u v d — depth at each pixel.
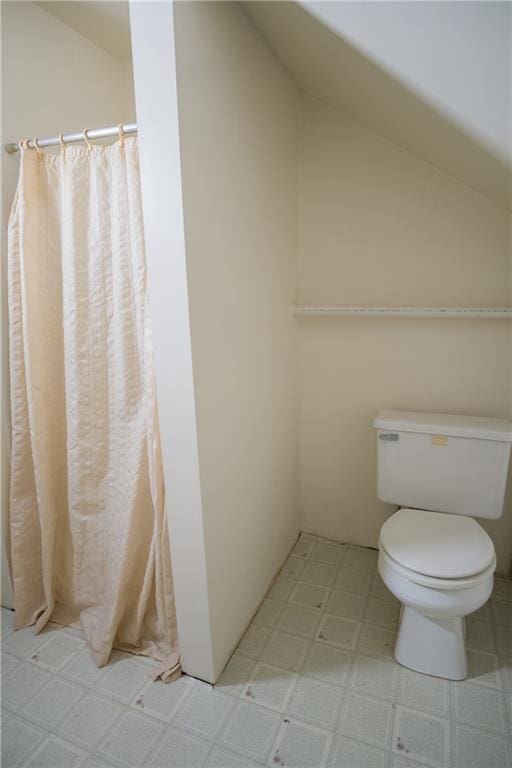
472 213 1.75
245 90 1.43
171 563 1.41
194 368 1.22
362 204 1.91
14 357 1.55
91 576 1.66
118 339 1.43
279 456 1.98
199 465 1.28
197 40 1.13
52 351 1.60
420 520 1.63
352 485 2.21
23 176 1.42
